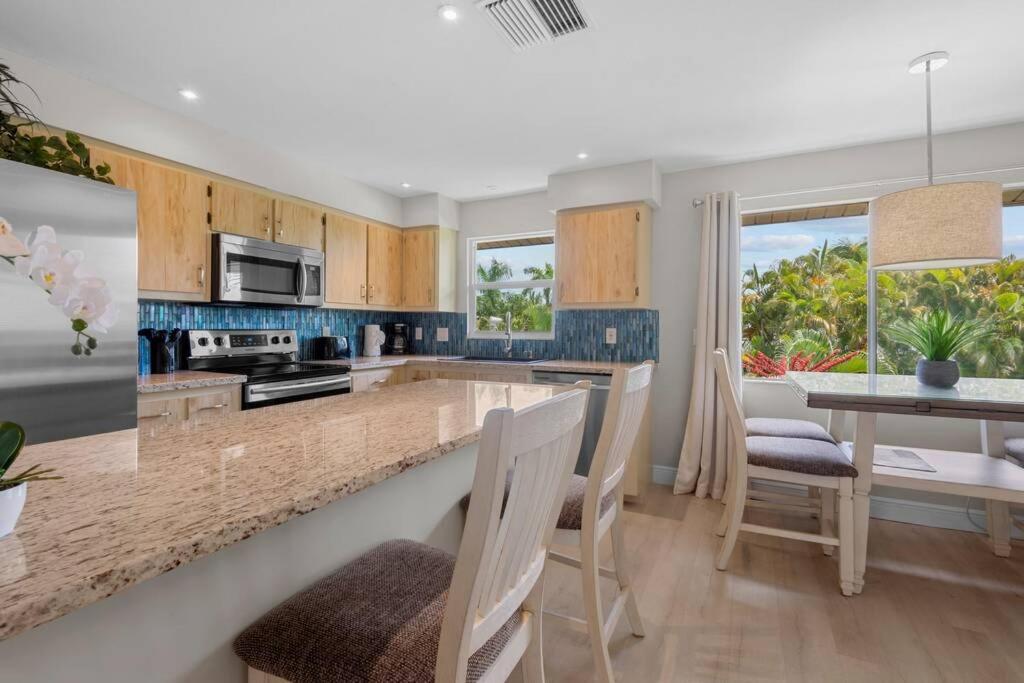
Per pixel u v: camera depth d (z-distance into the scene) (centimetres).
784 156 326
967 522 279
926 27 190
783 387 329
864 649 173
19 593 47
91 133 230
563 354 404
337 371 333
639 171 337
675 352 358
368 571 102
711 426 331
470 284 451
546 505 94
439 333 460
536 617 106
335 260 365
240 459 94
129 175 246
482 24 190
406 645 79
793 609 198
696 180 351
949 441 285
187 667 81
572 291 359
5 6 177
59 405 180
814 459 217
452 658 70
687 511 306
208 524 64
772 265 346
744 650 173
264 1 175
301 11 181
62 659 65
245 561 90
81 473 85
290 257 328
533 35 197
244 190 302
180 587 80
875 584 219
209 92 243
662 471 362
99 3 176
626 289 341
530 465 80
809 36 196
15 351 170
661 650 172
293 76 228
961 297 290
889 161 300
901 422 293
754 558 242
